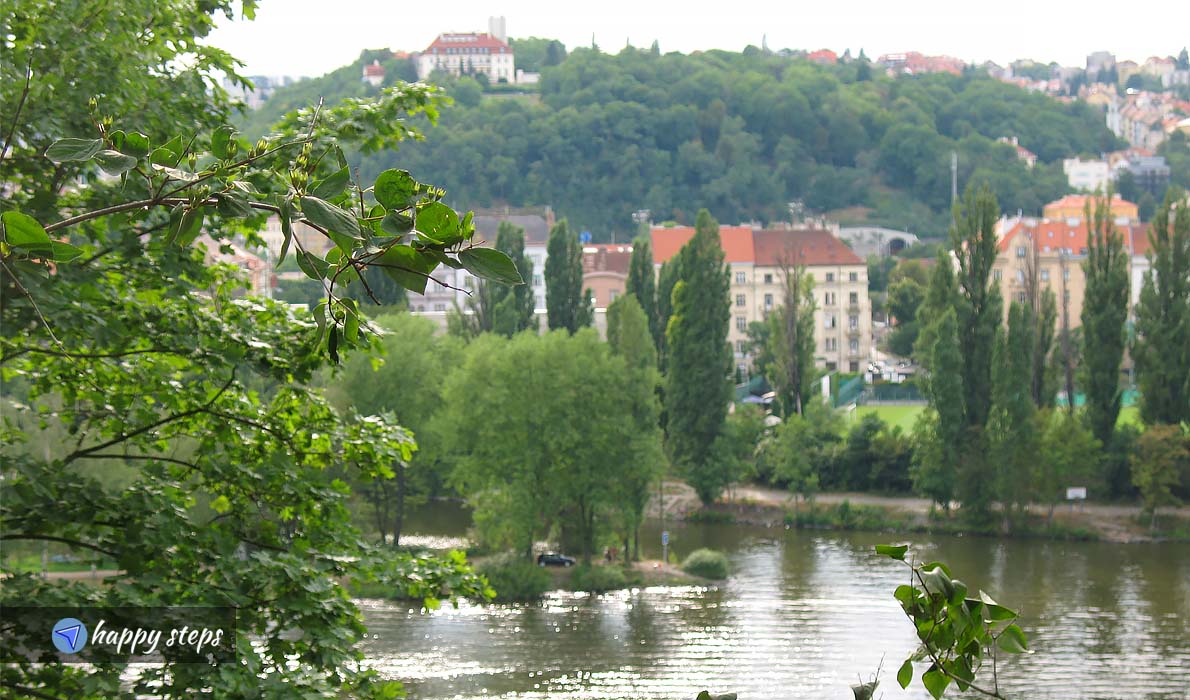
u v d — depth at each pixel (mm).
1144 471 70125
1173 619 50281
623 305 81188
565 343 58906
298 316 15273
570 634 47844
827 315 140375
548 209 188625
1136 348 77312
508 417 57094
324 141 13367
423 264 4504
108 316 12664
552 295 93375
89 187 14086
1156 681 41125
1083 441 70312
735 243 141375
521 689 40250
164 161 5273
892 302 146625
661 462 59969
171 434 14742
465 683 40844
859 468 79312
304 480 13914
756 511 76500
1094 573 60000
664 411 82750
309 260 4582
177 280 14250
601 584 56156
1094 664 43344
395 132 14406
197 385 14836
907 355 141875
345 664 12352
